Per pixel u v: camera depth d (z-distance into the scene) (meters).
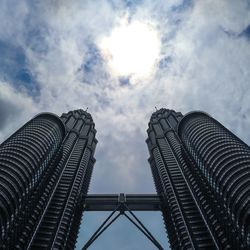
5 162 118.88
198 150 136.38
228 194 103.31
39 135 147.50
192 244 120.31
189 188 154.25
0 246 92.31
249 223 90.00
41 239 121.94
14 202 105.50
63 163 177.50
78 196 163.50
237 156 116.50
